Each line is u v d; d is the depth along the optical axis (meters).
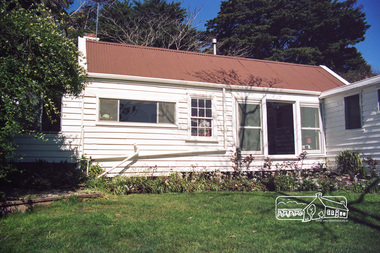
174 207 6.52
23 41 5.71
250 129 10.99
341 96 11.40
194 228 5.06
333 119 11.75
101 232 4.72
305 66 14.57
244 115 10.98
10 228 4.82
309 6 29.39
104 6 24.44
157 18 24.62
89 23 23.62
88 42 11.34
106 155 9.15
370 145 10.22
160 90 9.94
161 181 8.73
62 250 4.05
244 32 28.53
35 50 5.91
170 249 4.18
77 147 8.88
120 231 4.78
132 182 8.59
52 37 5.96
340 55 28.53
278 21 28.73
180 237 4.63
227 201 7.22
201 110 10.48
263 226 5.29
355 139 10.77
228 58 13.44
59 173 7.95
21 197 6.14
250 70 12.65
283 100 11.58
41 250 4.02
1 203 5.52
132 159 9.48
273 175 10.39
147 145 9.62
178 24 24.94
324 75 13.96
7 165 6.10
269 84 11.68
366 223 5.58
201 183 9.27
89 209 6.14
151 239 4.50
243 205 6.81
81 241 4.36
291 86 11.98
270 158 11.03
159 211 6.15
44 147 8.58
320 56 27.70
